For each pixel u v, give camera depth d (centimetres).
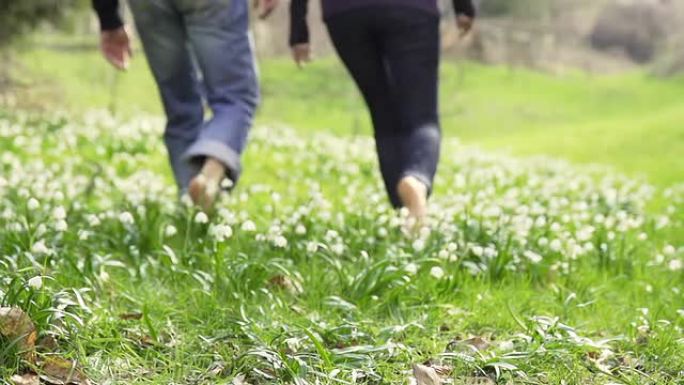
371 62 934
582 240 964
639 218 1279
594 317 725
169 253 730
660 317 728
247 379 532
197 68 1025
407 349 584
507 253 841
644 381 564
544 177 1991
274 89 5378
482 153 2572
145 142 1925
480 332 664
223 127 904
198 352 565
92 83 4388
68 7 2695
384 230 892
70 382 502
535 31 7325
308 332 546
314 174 1734
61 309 562
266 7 971
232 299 682
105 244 845
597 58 7288
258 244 850
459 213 1106
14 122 2134
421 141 906
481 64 6631
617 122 4025
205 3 916
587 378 569
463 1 980
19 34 2722
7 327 516
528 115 5428
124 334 592
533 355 582
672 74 6638
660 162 2873
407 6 912
